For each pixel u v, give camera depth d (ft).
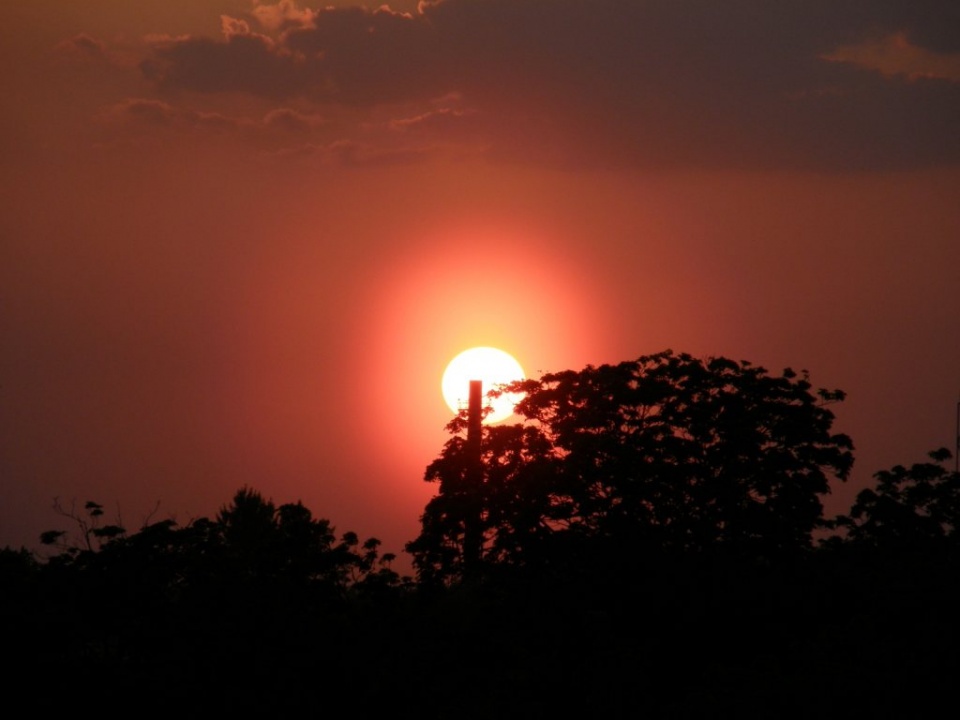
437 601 552.82
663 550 537.65
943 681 302.04
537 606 511.81
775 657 336.29
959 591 353.72
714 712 304.09
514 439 570.46
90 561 470.39
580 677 377.71
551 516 540.11
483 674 474.90
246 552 517.96
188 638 465.06
